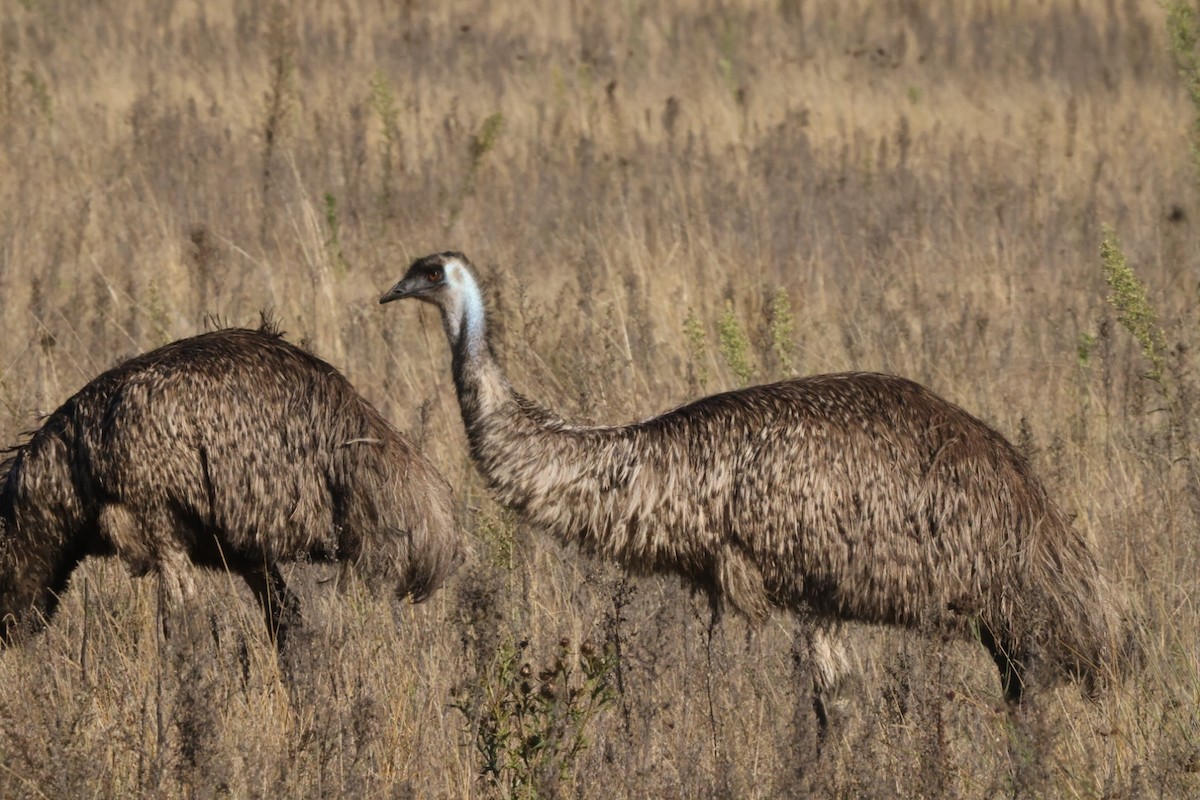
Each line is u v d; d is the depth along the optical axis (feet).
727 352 114.93
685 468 83.82
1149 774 71.26
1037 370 123.75
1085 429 111.96
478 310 90.12
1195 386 115.75
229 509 85.87
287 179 175.11
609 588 85.51
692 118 217.15
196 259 139.85
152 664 85.05
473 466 110.63
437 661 83.71
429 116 214.07
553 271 151.12
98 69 232.73
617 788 71.10
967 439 80.33
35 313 130.82
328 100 208.74
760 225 161.58
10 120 202.28
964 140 204.33
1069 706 79.15
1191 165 187.21
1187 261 147.74
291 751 73.87
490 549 93.71
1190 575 92.07
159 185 173.27
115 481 86.58
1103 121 213.87
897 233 157.07
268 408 86.17
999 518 78.74
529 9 297.53
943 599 78.64
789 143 196.34
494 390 89.30
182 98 223.30
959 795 72.02
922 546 78.84
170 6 274.36
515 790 69.92
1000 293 142.92
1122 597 84.38
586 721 72.90
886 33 278.05
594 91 231.09
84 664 84.23
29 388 120.98
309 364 88.28
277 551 86.43
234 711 79.87
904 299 138.51
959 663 84.12
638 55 254.27
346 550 86.12
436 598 91.86
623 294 137.08
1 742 75.31
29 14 262.88
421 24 276.41
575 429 87.51
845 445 80.43
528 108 221.25
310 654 79.51
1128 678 79.56
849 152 196.44
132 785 72.18
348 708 78.02
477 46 260.01
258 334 90.17
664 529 84.38
